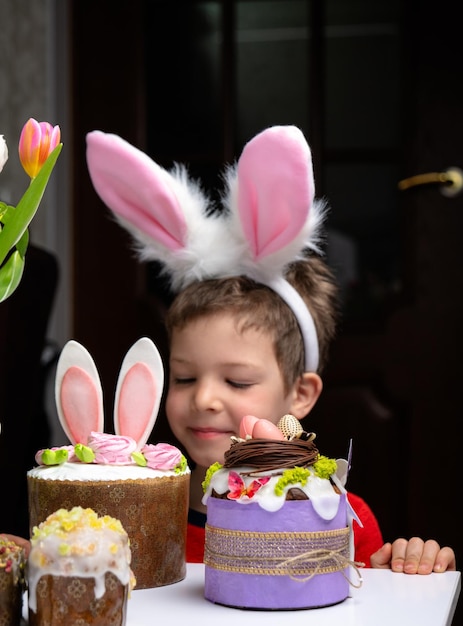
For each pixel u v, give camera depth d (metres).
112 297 2.66
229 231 1.63
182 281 1.68
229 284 1.64
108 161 1.54
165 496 1.20
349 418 2.55
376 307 2.56
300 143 1.42
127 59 2.65
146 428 1.27
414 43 2.54
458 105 2.53
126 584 1.03
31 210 1.12
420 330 2.54
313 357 1.72
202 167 2.61
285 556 1.11
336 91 2.57
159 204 1.57
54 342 2.47
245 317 1.62
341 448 2.55
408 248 2.54
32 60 2.69
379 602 1.14
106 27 2.65
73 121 2.67
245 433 1.21
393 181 2.56
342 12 2.57
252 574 1.11
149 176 1.54
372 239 2.56
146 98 2.64
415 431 2.54
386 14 2.56
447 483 2.53
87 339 2.66
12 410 1.91
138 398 1.27
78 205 2.67
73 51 2.67
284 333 1.65
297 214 1.50
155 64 2.64
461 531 2.53
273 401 1.65
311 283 1.76
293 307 1.67
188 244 1.62
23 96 2.69
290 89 2.58
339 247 2.55
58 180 2.69
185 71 2.62
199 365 1.63
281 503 1.11
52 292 2.00
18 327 1.90
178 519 1.22
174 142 2.62
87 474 1.18
